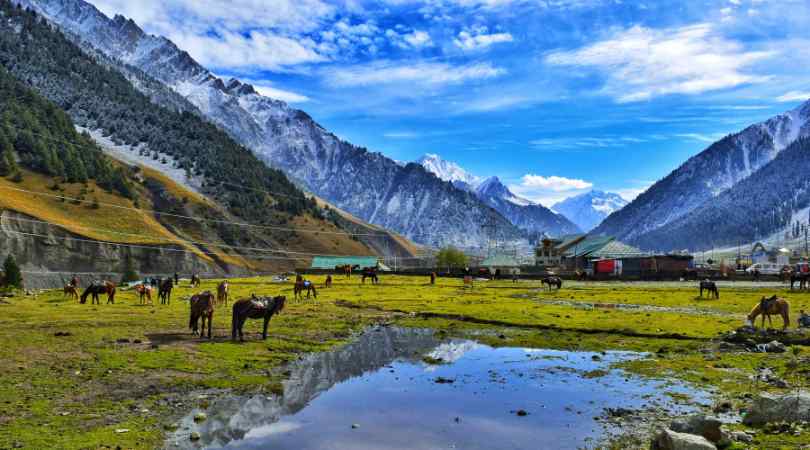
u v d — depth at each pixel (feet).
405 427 49.57
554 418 52.44
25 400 54.90
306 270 537.65
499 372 73.97
